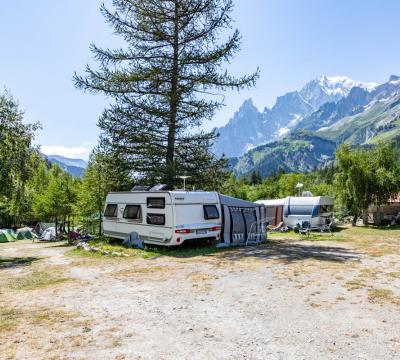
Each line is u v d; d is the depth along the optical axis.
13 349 5.31
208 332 5.85
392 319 6.14
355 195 29.72
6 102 21.50
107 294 8.44
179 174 22.53
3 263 17.06
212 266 11.55
